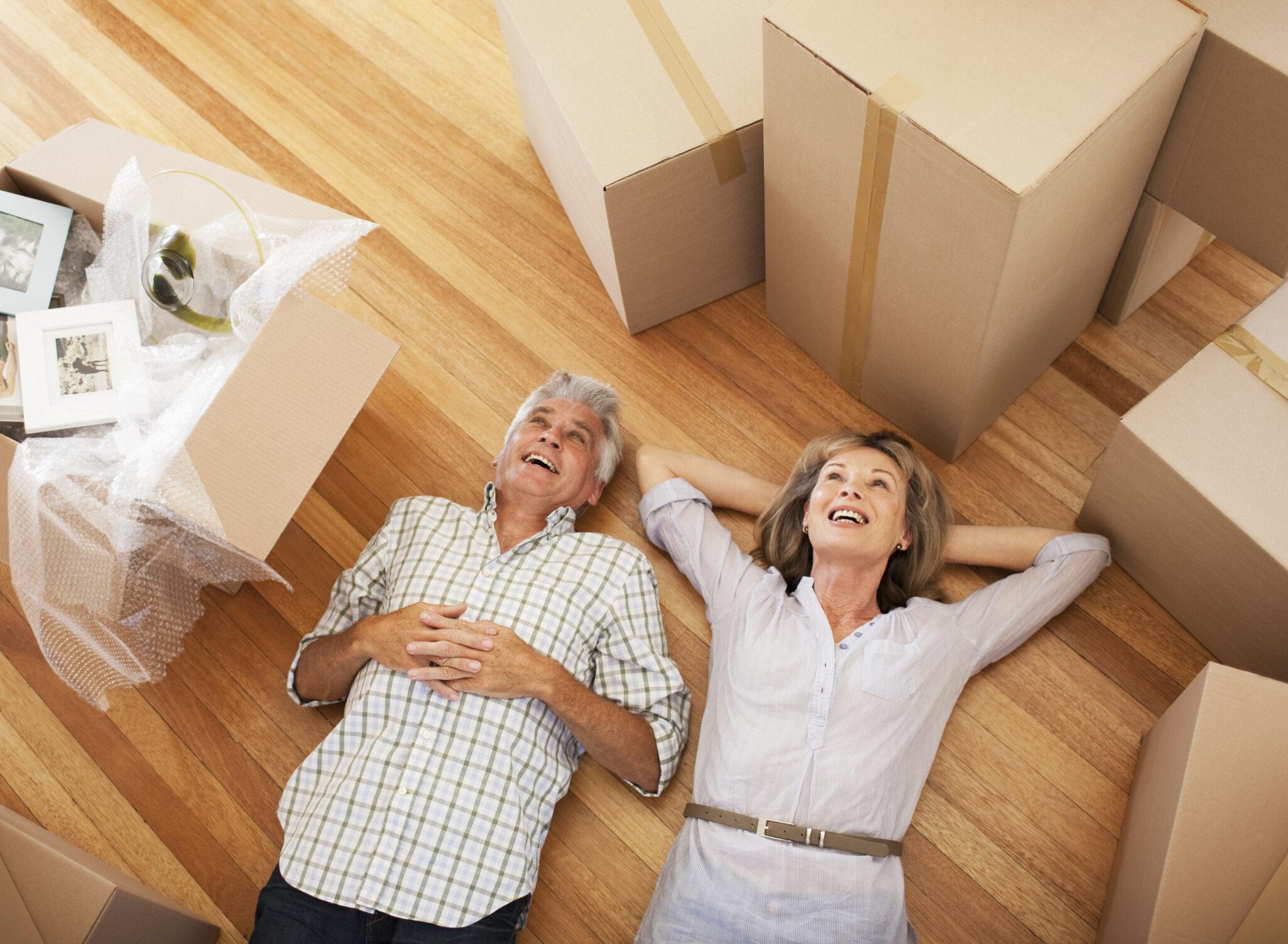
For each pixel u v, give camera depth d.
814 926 1.43
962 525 1.85
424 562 1.66
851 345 1.91
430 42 2.52
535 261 2.25
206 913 1.68
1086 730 1.74
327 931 1.46
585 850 1.70
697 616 1.88
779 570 1.77
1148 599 1.82
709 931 1.44
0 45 2.56
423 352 2.16
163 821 1.76
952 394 1.78
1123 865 1.54
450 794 1.48
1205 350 1.60
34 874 1.34
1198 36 1.42
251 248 1.76
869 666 1.54
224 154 2.40
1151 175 1.72
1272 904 1.29
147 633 1.77
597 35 1.87
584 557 1.68
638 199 1.80
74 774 1.80
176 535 1.74
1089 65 1.39
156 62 2.52
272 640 1.90
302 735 1.82
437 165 2.37
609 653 1.65
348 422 1.70
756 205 1.96
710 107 1.79
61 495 1.59
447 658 1.51
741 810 1.50
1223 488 1.51
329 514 2.01
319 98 2.46
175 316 1.78
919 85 1.39
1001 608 1.67
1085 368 2.03
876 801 1.49
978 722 1.76
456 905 1.45
